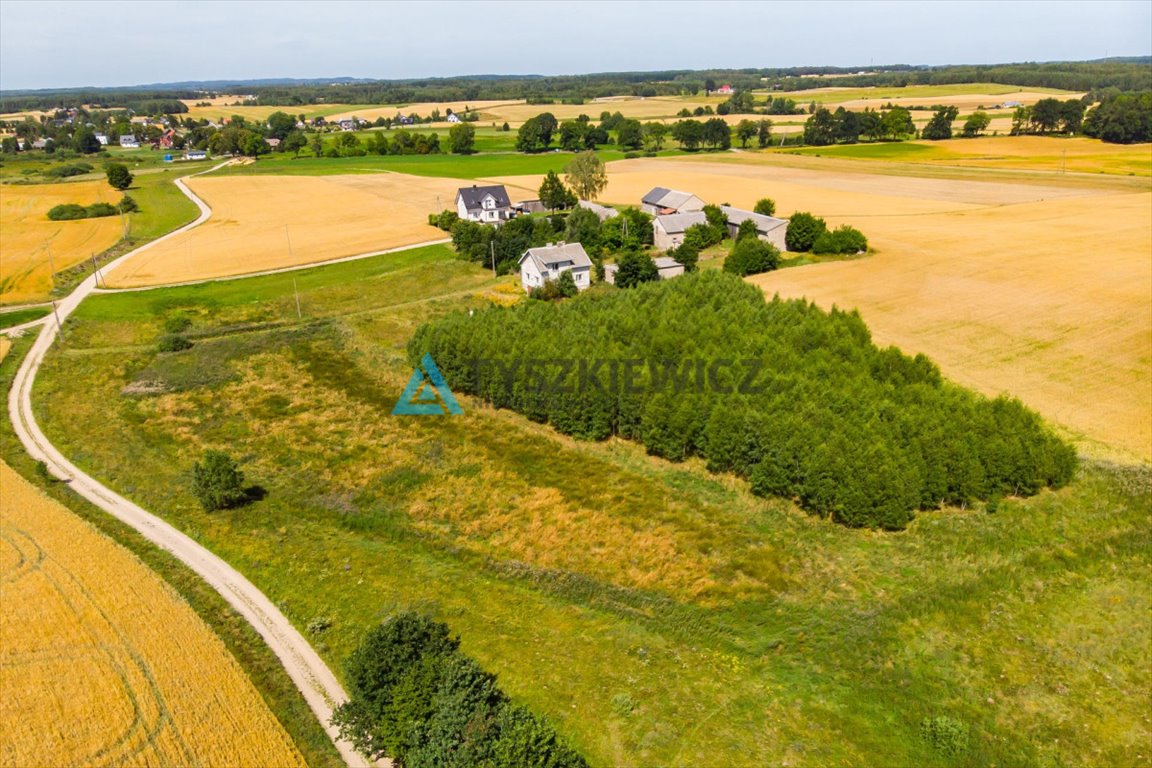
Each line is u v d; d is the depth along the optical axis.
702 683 30.34
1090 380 54.25
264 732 27.33
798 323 58.22
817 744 27.36
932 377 51.19
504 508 43.41
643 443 50.31
